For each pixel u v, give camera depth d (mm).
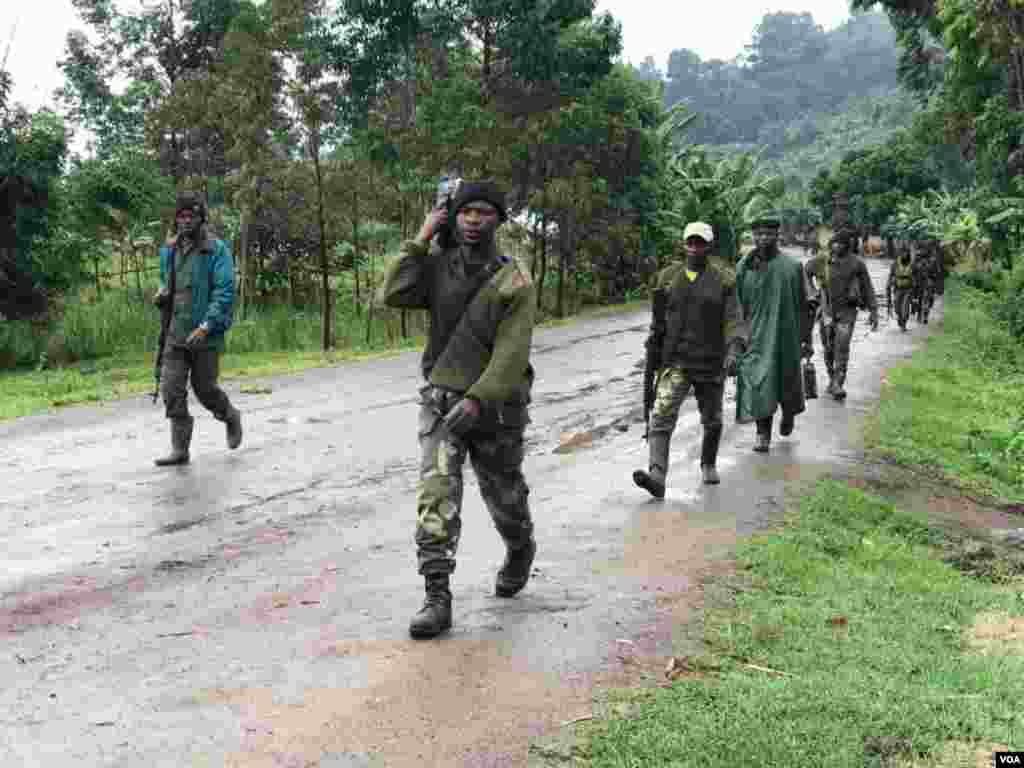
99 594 5230
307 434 10148
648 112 37750
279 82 23859
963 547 6914
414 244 4363
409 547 6113
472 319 4352
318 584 5359
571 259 34719
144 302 27781
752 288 9148
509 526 4785
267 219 29484
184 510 7047
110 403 12422
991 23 27062
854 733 3453
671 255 39688
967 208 53344
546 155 29688
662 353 7441
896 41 42000
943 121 39219
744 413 9039
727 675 4086
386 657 4242
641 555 5879
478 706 3752
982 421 12500
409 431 10344
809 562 5840
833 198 82438
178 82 30172
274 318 25188
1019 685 3980
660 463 7312
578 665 4156
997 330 24359
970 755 3359
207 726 3615
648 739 3432
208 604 5043
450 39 28688
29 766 3330
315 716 3680
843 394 12453
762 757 3283
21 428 10586
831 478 8266
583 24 31266
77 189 28891
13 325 22578
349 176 25297
